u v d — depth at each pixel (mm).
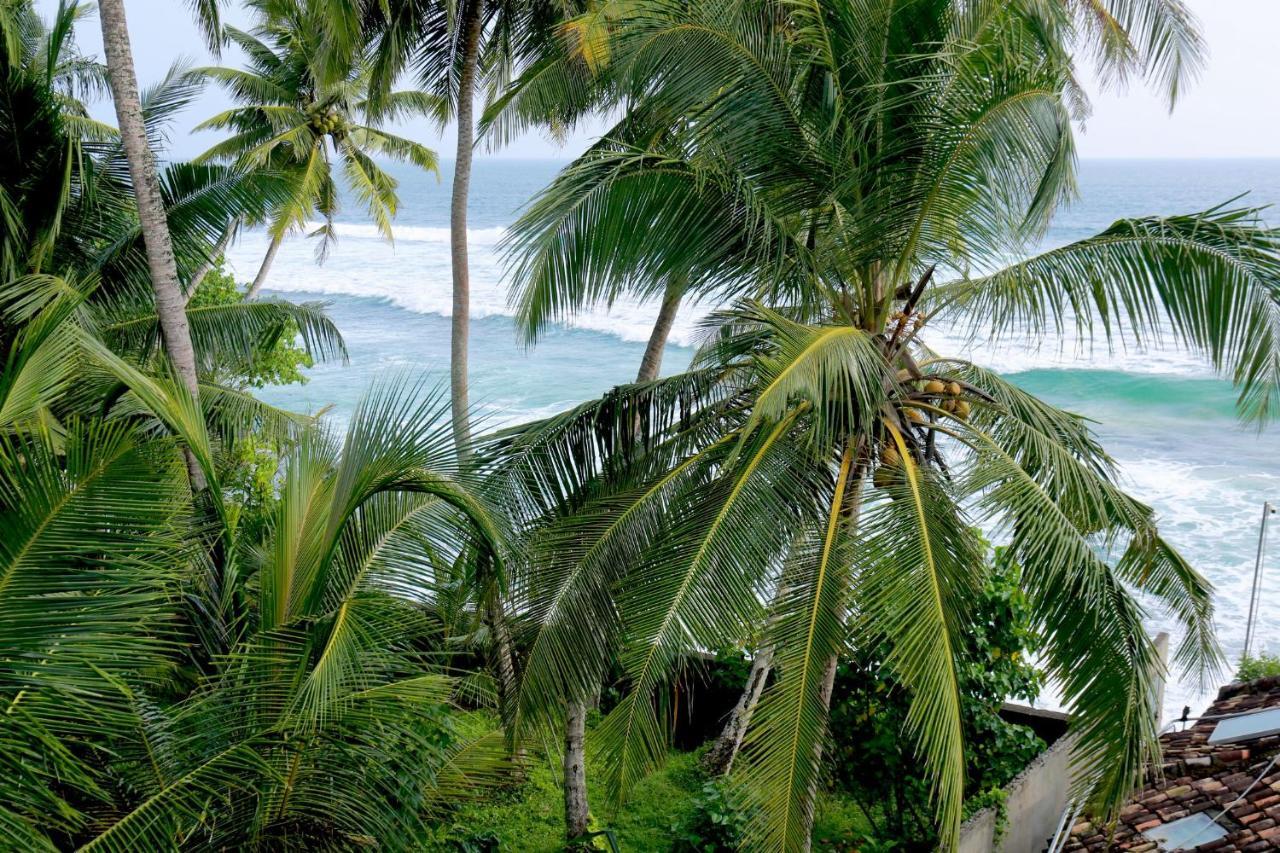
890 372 6363
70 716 4117
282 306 11953
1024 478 6363
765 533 6387
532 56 12492
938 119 6375
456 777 7508
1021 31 6637
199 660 5777
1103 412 30406
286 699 5078
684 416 7340
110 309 9625
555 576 6797
